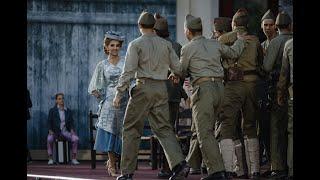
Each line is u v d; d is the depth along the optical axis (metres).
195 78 19.08
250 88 20.12
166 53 18.97
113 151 21.59
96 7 28.89
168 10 28.69
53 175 22.89
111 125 21.53
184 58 19.14
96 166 26.69
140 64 18.78
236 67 20.16
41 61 28.86
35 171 24.55
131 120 18.80
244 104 20.23
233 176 20.61
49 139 28.44
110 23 28.86
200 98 18.91
